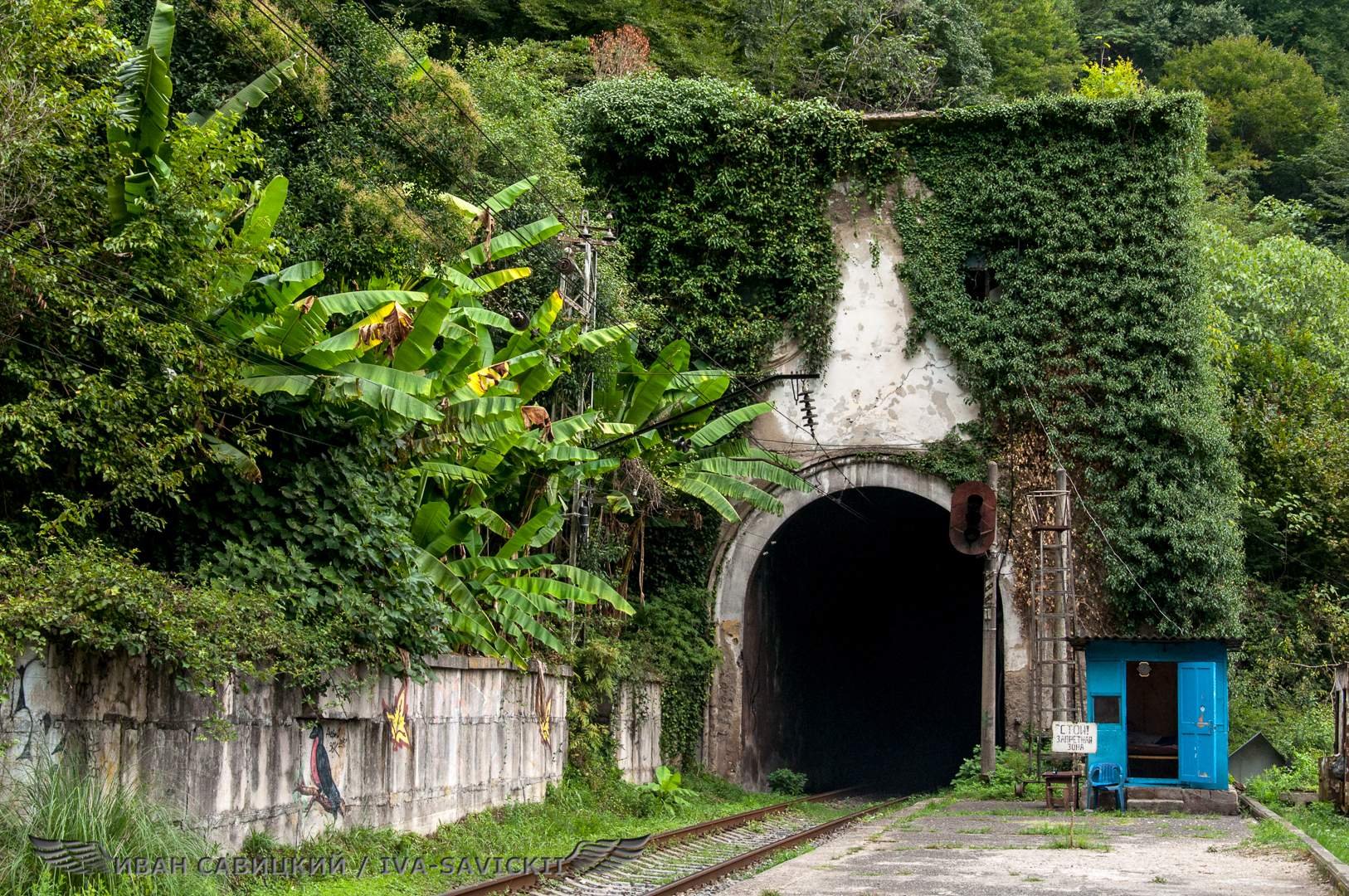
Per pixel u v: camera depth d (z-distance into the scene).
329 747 11.95
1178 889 10.62
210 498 12.20
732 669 25.86
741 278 26.27
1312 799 19.66
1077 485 24.69
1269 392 32.66
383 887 10.48
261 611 11.07
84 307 10.73
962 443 25.27
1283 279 34.59
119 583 9.36
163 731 9.75
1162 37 54.34
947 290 25.50
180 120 13.97
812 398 25.95
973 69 40.38
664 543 25.97
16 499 10.84
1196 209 25.34
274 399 12.78
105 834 8.44
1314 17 56.75
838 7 38.44
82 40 11.05
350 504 13.06
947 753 38.16
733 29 38.28
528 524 16.86
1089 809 19.02
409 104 17.95
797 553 29.52
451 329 15.36
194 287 11.77
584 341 17.83
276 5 17.25
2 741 8.34
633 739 21.77
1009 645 24.55
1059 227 25.03
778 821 19.83
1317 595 29.19
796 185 26.11
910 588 37.44
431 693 14.02
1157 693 22.12
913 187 26.03
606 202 26.09
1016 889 10.62
